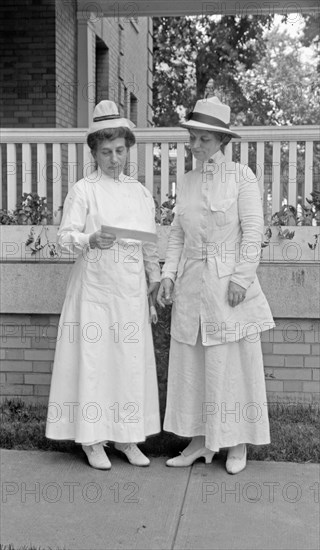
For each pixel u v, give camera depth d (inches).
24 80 360.8
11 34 359.3
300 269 208.7
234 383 166.9
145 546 133.0
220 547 132.7
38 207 228.1
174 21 786.8
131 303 167.9
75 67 399.9
